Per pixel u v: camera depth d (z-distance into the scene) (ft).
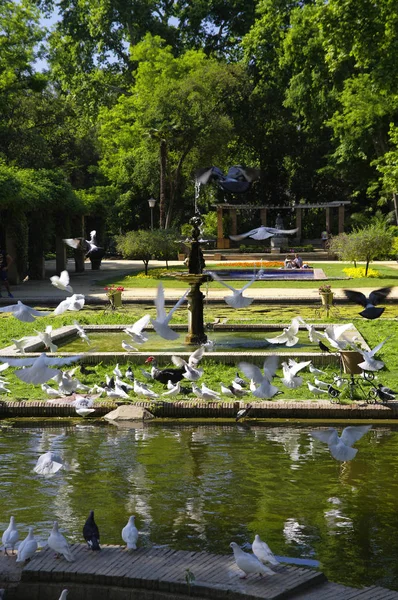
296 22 187.21
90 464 37.06
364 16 120.88
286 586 21.95
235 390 47.67
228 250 207.00
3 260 108.06
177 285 125.70
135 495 32.55
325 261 185.16
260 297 103.40
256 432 43.27
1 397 48.98
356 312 92.73
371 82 131.03
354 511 30.66
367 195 226.79
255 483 34.19
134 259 201.26
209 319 84.84
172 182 211.82
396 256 172.86
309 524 29.30
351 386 49.32
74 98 249.14
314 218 241.14
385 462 37.22
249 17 247.29
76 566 23.49
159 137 187.42
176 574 22.84
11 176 121.90
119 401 47.78
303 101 202.08
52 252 226.38
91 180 250.78
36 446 40.40
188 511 30.66
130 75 261.85
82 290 118.32
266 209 237.66
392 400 47.24
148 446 40.40
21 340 29.55
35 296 109.29
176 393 47.83
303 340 71.20
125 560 23.95
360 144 193.98
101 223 184.14
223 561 23.89
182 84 198.59
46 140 223.51
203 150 201.46
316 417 46.06
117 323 81.87
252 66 235.20
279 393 49.62
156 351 65.36
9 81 169.17
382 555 26.32
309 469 36.22
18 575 23.27
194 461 37.58
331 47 127.03
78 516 29.96
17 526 28.73
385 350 64.49
